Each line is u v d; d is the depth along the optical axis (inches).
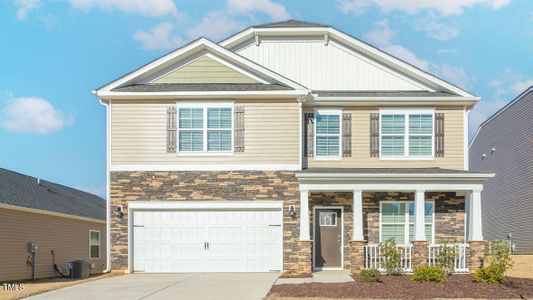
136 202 908.6
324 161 950.4
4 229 929.5
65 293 689.6
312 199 919.7
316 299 616.1
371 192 921.5
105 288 726.5
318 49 1032.8
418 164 949.8
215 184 910.4
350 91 1015.6
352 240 858.1
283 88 922.1
